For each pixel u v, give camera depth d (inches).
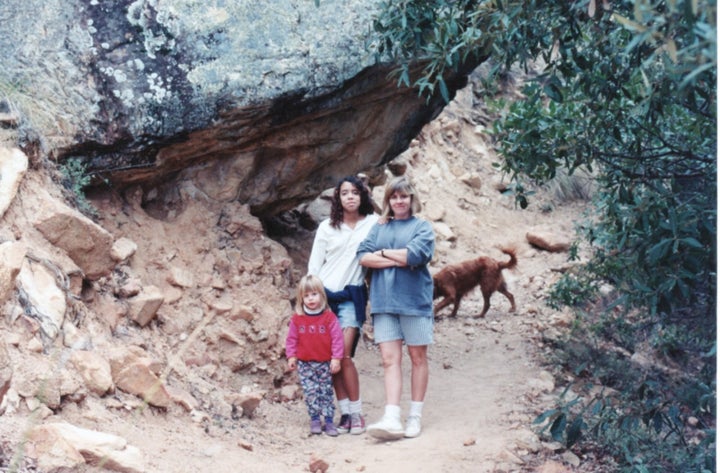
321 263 262.1
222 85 267.0
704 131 235.6
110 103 266.5
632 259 241.8
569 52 206.5
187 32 268.8
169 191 295.0
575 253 356.5
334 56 267.1
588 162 236.7
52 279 218.4
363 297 257.9
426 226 247.3
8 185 223.8
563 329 369.1
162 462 183.9
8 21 269.4
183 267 280.7
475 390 290.0
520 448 231.6
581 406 276.4
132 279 256.4
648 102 175.9
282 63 267.3
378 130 308.0
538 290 420.2
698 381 292.5
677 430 221.3
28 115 256.4
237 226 294.5
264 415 254.7
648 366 344.8
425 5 218.4
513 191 254.2
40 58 266.8
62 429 166.7
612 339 366.9
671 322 322.7
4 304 195.0
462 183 520.1
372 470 211.2
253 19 269.7
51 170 257.6
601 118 230.2
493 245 478.3
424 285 247.1
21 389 180.9
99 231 236.7
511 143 250.1
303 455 223.6
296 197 321.1
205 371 261.4
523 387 293.1
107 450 166.2
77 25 269.1
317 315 243.1
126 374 210.2
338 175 319.3
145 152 274.1
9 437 161.0
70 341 209.0
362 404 279.3
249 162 293.9
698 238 194.2
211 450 201.9
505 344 346.9
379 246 249.1
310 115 279.9
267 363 279.7
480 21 199.9
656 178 233.8
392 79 279.4
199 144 280.1
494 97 582.9
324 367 243.8
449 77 286.8
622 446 232.2
